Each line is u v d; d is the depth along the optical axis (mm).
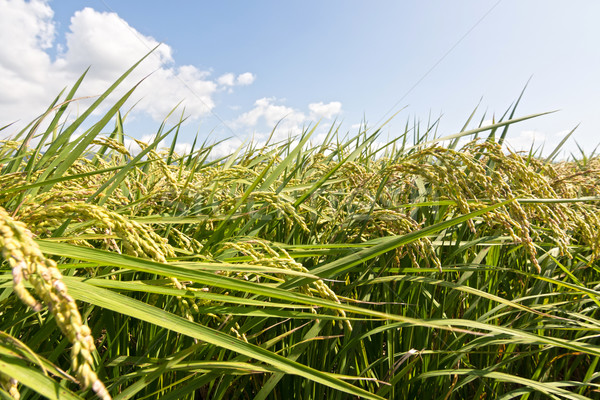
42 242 900
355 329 1959
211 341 831
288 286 1299
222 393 1520
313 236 2543
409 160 2051
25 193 1357
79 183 1893
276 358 864
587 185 2627
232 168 2604
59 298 581
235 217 1979
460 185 1787
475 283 2379
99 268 1535
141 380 1143
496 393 2092
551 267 2426
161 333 1467
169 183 2082
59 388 668
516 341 1778
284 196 2184
